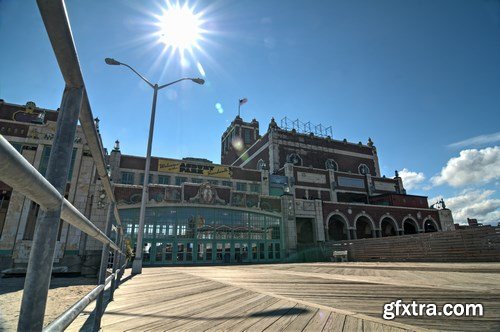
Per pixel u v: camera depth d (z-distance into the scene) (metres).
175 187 27.64
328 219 35.44
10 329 1.28
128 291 7.49
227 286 8.22
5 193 18.08
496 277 8.95
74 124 1.32
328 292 6.71
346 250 28.16
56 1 0.88
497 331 3.43
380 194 46.47
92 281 12.45
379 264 18.80
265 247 30.80
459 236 18.56
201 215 28.45
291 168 41.78
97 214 18.31
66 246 15.45
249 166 53.38
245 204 30.69
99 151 2.05
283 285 8.23
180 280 10.31
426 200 45.53
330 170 44.97
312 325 3.82
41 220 1.17
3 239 15.61
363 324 3.82
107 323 4.13
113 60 16.66
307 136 49.94
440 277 9.36
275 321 4.08
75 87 1.36
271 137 47.09
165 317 4.48
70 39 1.06
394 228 40.09
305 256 31.45
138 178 31.89
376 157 55.16
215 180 35.41
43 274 1.13
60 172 1.25
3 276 13.23
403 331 3.48
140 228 14.54
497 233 16.69
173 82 18.05
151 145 16.25
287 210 32.47
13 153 0.59
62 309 6.00
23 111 22.39
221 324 4.00
